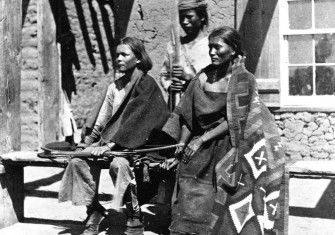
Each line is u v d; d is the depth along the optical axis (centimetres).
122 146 403
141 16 827
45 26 898
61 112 938
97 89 1108
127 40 424
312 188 657
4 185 465
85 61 1066
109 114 440
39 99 885
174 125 394
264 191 352
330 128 729
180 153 394
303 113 739
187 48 480
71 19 1015
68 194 410
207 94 379
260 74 730
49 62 908
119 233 441
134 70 429
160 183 424
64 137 941
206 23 478
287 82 759
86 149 414
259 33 722
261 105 367
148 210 518
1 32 478
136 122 408
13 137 486
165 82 493
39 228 460
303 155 742
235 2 747
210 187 369
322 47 744
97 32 1104
